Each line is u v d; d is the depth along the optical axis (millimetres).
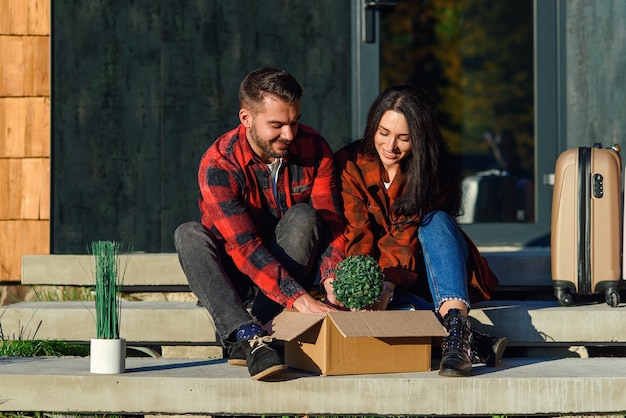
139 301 7574
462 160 9531
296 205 6031
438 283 6039
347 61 9000
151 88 8844
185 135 8867
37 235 8758
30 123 8766
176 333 6613
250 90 5789
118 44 8820
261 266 5789
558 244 6824
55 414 5707
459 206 6633
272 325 5730
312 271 6297
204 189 5984
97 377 5570
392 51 9336
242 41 8914
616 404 5543
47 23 8766
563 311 6570
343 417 5555
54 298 8109
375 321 5438
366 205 6441
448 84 9477
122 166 8828
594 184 6746
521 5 9523
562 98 9500
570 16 9469
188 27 8875
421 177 6273
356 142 6715
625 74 9336
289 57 8953
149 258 7566
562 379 5535
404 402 5465
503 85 9547
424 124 6297
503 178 9547
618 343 6547
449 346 5621
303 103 8977
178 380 5527
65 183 8781
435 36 9445
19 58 8766
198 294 5809
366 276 5598
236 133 6121
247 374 5629
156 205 8844
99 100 8805
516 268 7504
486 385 5504
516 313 6574
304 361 5719
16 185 8766
